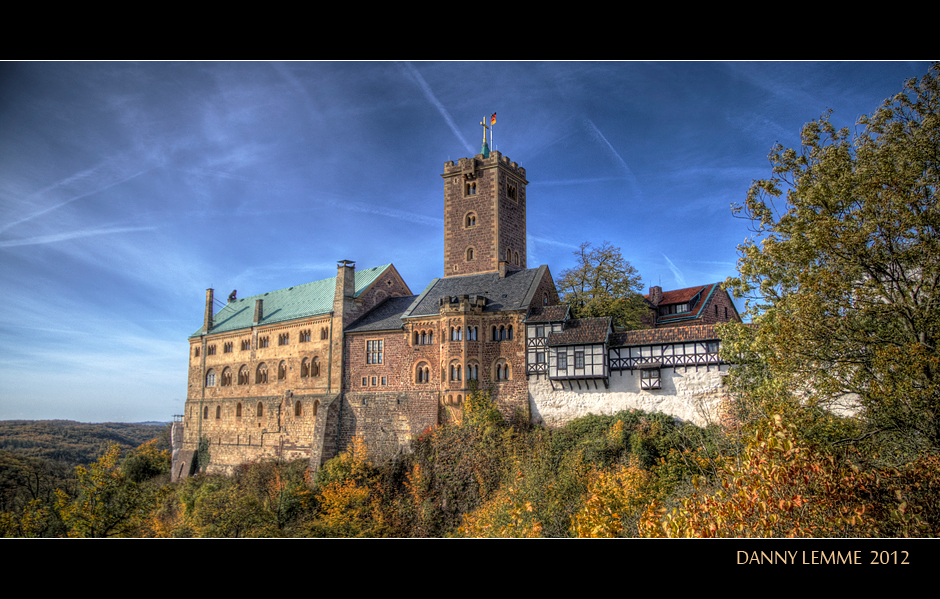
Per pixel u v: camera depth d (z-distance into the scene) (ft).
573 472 140.77
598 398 166.50
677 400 156.04
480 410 176.55
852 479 53.88
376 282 227.40
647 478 128.16
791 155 93.40
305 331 226.99
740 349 108.88
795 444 54.95
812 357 77.05
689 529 55.21
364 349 207.82
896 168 75.25
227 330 261.44
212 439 259.39
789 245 82.94
